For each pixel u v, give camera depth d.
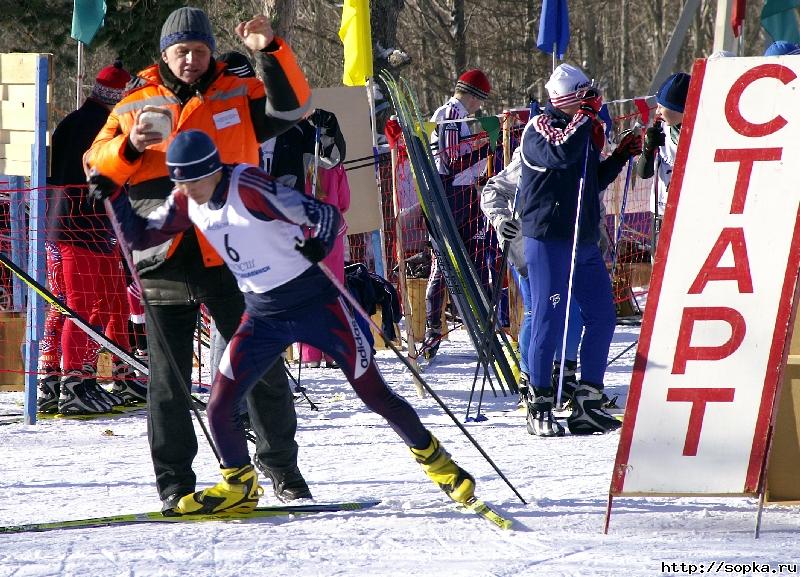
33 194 25.73
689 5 55.00
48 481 19.27
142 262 16.17
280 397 17.16
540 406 23.75
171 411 16.31
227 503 16.03
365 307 31.05
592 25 136.25
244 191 14.38
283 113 15.84
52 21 60.84
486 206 25.69
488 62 133.88
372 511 16.42
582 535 14.89
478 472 19.52
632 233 45.34
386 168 37.94
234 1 64.81
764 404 14.75
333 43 105.44
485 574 12.98
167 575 13.00
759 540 14.50
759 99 14.68
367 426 24.95
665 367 14.95
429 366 35.41
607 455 21.12
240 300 16.31
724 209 14.80
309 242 14.52
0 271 33.22
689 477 14.90
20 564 13.54
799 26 45.81
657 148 25.88
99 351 27.62
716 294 14.86
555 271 23.27
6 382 29.84
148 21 58.12
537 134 22.67
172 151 14.21
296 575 13.01
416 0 125.00
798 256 14.65
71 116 26.64
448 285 29.09
